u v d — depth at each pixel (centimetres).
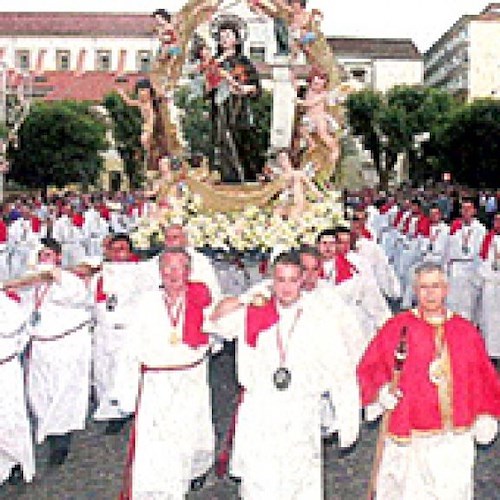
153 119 1257
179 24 1260
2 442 650
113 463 705
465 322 516
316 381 547
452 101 5662
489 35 8019
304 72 1241
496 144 4747
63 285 735
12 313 655
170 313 601
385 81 8619
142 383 602
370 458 714
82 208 2362
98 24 8294
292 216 1120
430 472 503
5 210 2270
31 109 5184
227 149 1223
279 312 552
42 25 8275
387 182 5697
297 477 539
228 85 1230
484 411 513
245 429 548
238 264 1127
